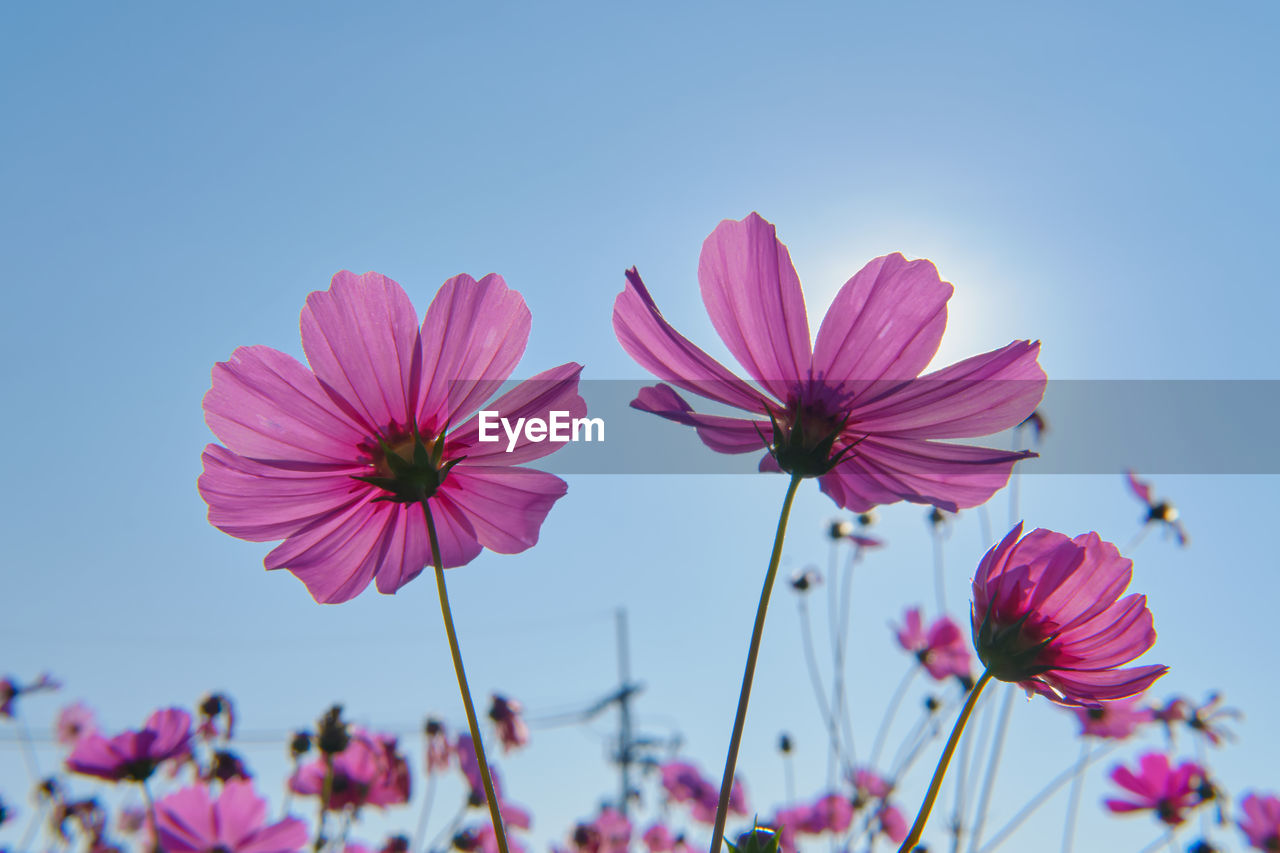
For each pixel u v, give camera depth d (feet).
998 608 1.20
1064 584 1.20
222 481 1.21
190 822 2.07
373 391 1.21
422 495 1.19
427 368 1.22
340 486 1.23
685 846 4.11
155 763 2.14
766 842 1.05
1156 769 3.07
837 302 1.21
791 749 4.10
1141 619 1.19
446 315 1.22
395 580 1.25
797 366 1.21
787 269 1.21
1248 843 3.32
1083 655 1.19
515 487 1.24
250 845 2.07
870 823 3.04
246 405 1.21
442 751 2.97
